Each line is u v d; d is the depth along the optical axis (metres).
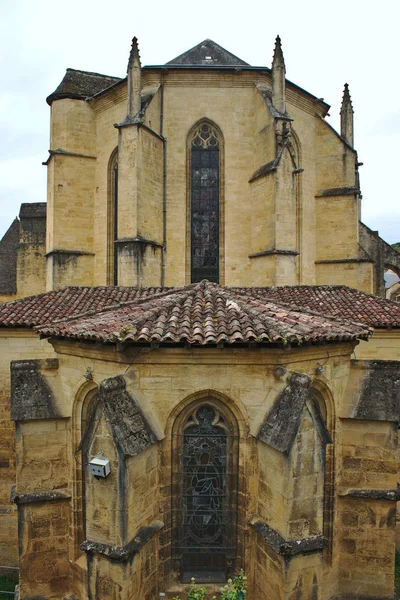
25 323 16.00
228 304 11.11
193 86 24.19
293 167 21.89
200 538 10.76
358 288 27.30
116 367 10.04
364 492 11.30
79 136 26.77
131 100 21.89
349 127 29.33
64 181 26.42
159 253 23.34
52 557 11.75
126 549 8.96
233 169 24.44
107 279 26.61
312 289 19.92
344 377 11.52
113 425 8.98
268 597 9.64
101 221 26.80
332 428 11.36
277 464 9.31
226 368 10.00
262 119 23.22
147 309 11.03
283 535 9.16
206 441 10.60
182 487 10.59
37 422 11.55
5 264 37.66
